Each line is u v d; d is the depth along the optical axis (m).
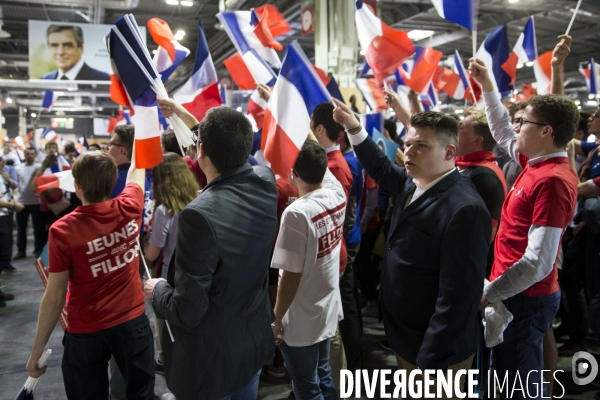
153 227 2.67
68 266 1.84
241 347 1.52
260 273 1.59
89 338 1.93
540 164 1.90
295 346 2.08
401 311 1.78
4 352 3.63
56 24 8.89
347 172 2.61
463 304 1.58
